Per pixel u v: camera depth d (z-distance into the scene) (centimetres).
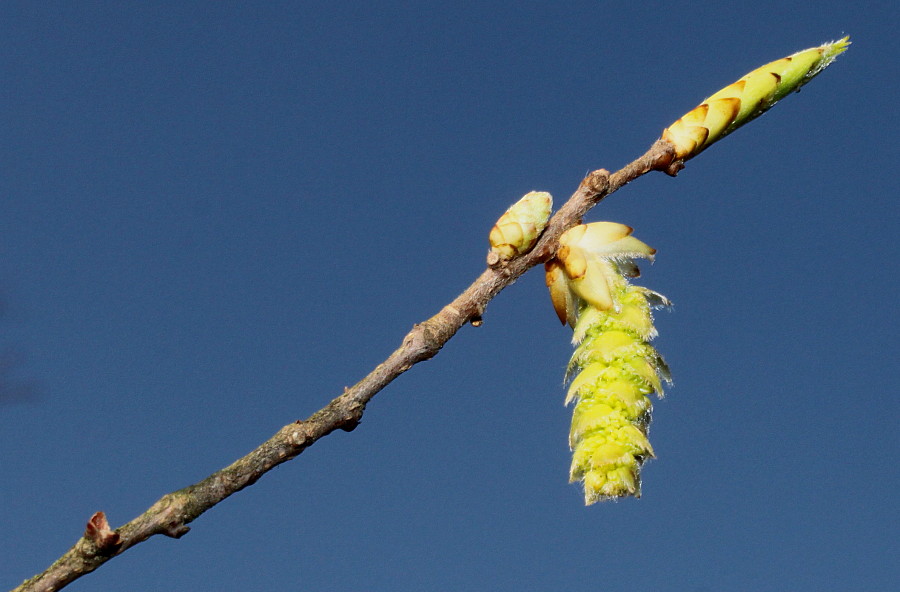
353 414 43
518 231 44
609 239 44
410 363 43
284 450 42
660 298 44
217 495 42
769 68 45
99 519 42
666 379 44
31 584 42
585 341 44
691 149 45
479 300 44
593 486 43
